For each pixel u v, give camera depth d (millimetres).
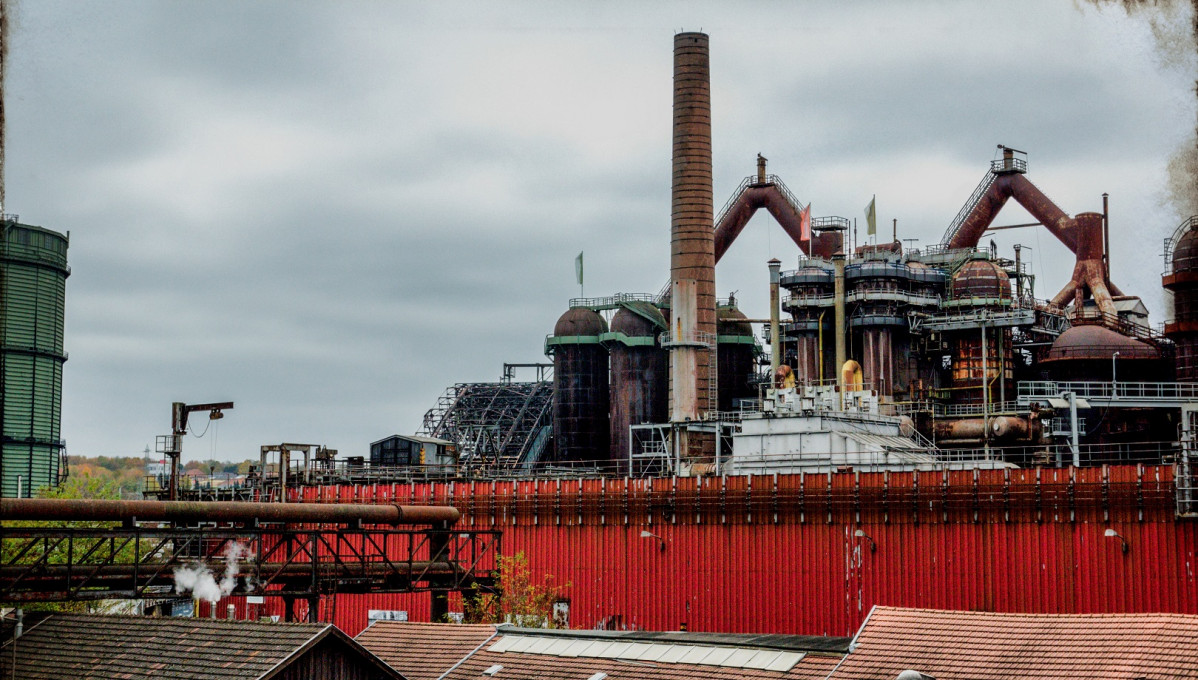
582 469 180125
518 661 72500
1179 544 101500
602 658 70688
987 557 109000
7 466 163500
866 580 113688
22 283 164750
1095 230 170000
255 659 59906
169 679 60781
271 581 86000
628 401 195000
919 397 162000
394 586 93625
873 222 172625
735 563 119875
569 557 128000
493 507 132375
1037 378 168250
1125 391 145500
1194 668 54750
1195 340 135125
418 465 162500
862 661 63562
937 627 64312
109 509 76688
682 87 181875
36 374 166250
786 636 71625
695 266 179250
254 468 158500
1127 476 104125
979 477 110000
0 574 73062
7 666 66562
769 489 119000
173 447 122438
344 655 61500
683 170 180875
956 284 167125
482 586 103562
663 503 124062
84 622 70250
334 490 141250
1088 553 105000
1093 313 164625
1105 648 58094
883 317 161750
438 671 74062
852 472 116250
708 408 178250
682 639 71250
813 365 170250
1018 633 61594
